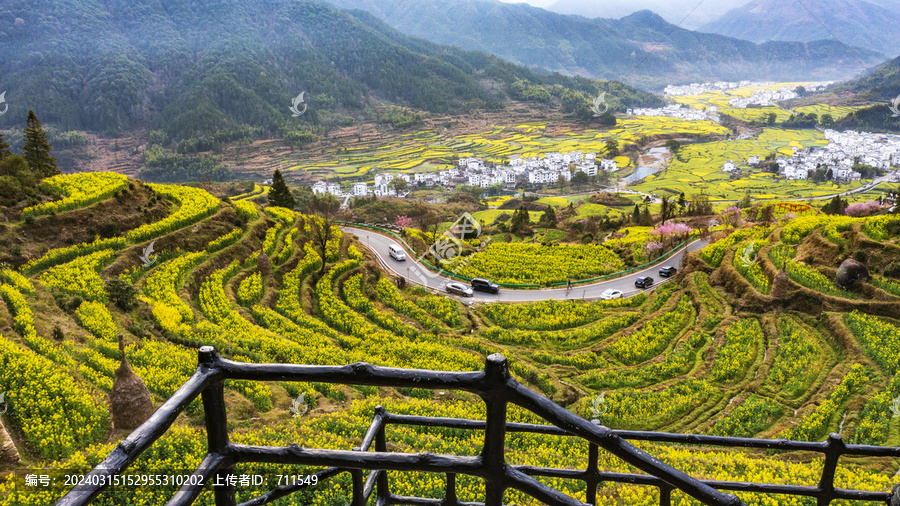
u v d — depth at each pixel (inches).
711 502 82.4
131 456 73.7
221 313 1369.3
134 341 1027.3
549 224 3804.1
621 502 560.7
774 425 1058.7
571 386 1246.9
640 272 2271.2
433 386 86.7
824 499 150.7
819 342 1397.6
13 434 645.9
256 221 2101.4
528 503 531.5
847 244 1728.6
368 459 93.9
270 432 704.4
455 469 91.5
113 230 1605.6
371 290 1820.9
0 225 1406.3
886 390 1098.1
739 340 1443.2
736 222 2861.7
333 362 1102.4
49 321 1009.5
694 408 1143.6
